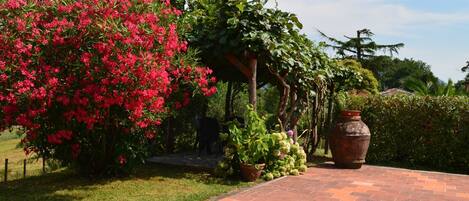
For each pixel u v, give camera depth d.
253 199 5.75
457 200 6.13
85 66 5.41
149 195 5.89
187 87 7.37
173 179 7.08
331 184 6.95
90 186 6.43
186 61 6.75
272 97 14.82
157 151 9.99
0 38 5.33
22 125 5.36
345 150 8.70
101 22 5.47
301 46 8.59
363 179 7.54
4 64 5.17
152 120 6.14
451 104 10.00
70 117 5.52
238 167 7.30
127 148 6.93
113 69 5.18
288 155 7.89
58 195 5.85
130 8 6.00
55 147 6.75
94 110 5.53
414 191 6.65
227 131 10.44
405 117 10.55
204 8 8.51
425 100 10.34
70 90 5.43
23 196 5.79
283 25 7.83
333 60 11.13
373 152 10.90
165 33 6.10
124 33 5.46
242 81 10.77
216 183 6.83
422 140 10.39
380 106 10.83
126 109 5.88
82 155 6.99
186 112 10.95
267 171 7.32
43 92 5.06
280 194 6.09
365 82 14.90
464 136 9.84
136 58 5.23
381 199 6.01
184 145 11.30
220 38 7.43
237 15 7.48
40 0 5.96
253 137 7.16
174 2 9.14
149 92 5.32
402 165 10.48
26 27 5.49
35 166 9.34
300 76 8.77
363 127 8.85
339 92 11.67
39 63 5.45
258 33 7.29
